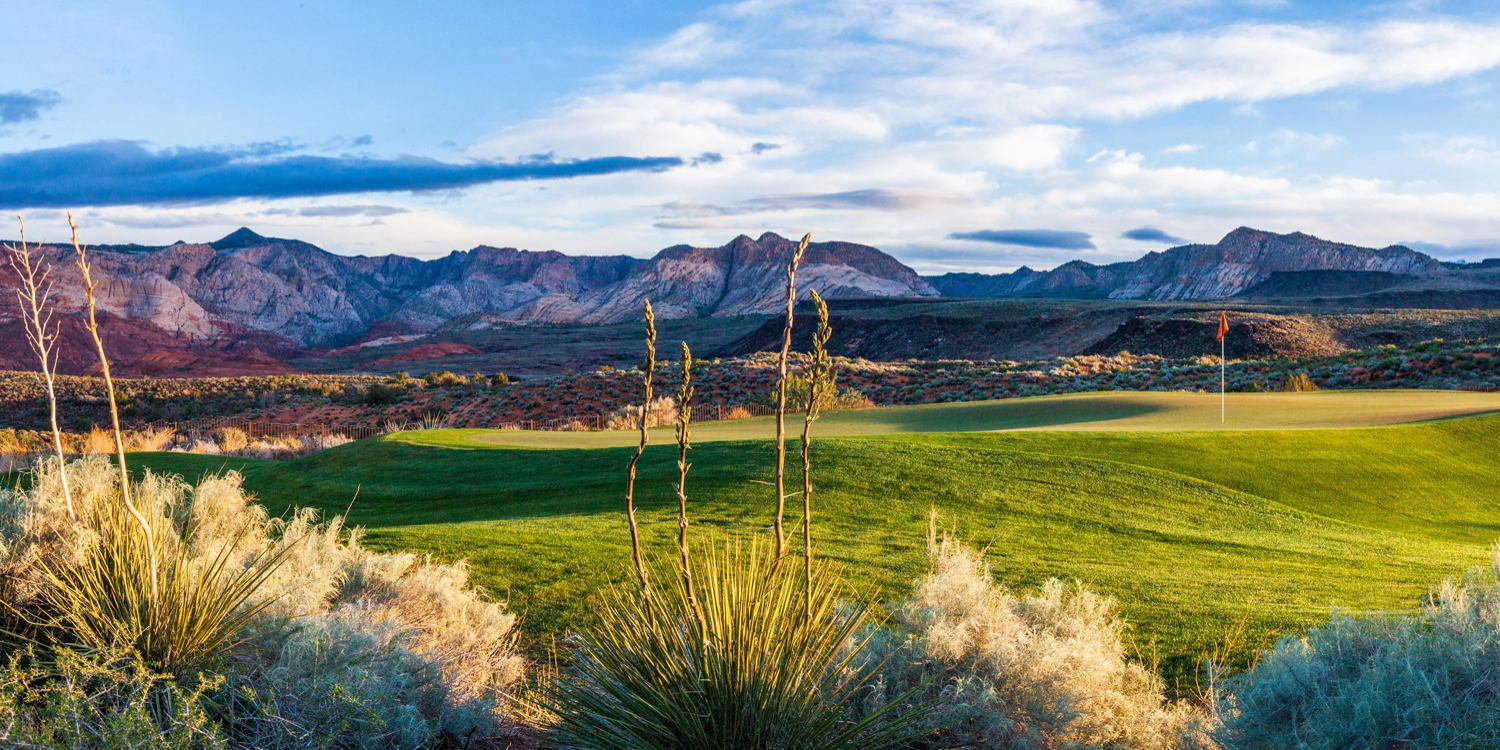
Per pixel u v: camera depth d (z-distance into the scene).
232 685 4.30
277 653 4.88
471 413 50.75
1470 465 15.92
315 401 59.12
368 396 57.16
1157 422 21.39
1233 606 7.75
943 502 12.93
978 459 15.42
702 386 49.97
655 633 3.88
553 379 58.06
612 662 3.95
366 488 18.14
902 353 137.62
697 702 3.75
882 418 26.69
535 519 12.37
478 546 10.08
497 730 5.11
